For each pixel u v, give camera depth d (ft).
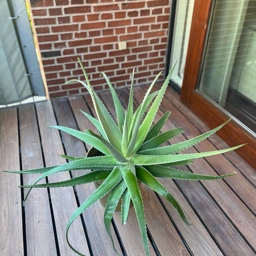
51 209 3.85
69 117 5.81
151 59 6.79
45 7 5.20
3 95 5.97
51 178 4.33
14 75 5.82
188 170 4.51
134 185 2.84
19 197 4.02
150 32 6.34
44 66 5.90
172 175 3.06
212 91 5.52
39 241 3.47
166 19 6.28
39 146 4.99
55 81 6.19
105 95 6.61
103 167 3.14
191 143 3.17
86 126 5.55
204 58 5.27
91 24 5.73
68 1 5.28
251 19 4.38
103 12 5.67
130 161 3.06
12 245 3.42
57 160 4.69
